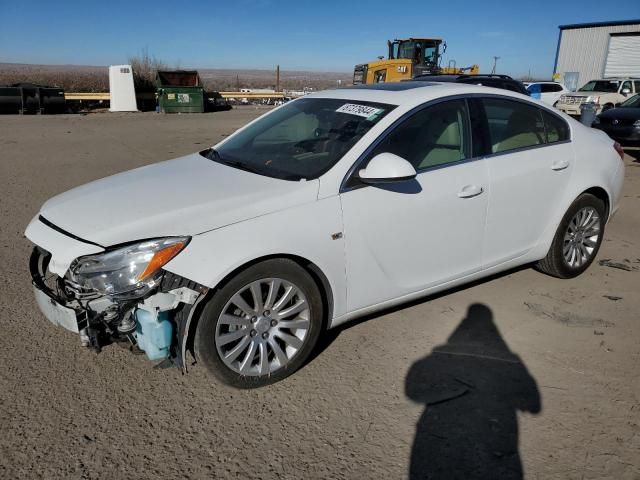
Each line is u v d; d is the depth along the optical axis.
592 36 31.42
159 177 3.47
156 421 2.74
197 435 2.65
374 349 3.44
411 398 2.96
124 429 2.68
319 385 3.06
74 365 3.21
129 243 2.68
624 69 30.59
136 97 28.62
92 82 38.22
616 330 3.72
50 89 25.28
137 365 3.23
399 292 3.44
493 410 2.87
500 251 3.91
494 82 12.30
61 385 3.02
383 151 3.29
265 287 2.93
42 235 2.93
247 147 3.87
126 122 20.72
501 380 3.13
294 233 2.90
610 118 12.81
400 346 3.48
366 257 3.21
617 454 2.55
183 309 2.73
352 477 2.41
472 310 3.98
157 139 14.64
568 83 32.38
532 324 3.79
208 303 2.74
